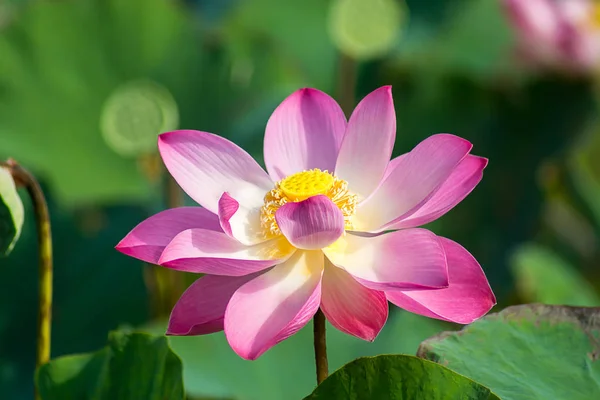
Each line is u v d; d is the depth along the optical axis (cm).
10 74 179
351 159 131
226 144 131
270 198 130
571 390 123
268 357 146
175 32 185
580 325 126
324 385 121
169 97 184
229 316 123
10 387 158
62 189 175
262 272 127
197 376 142
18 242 163
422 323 151
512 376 123
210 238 126
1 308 161
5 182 129
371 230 129
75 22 182
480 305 125
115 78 184
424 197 127
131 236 126
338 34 166
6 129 178
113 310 163
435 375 120
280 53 195
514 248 197
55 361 130
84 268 165
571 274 174
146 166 174
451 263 126
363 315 125
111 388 128
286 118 134
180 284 164
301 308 122
